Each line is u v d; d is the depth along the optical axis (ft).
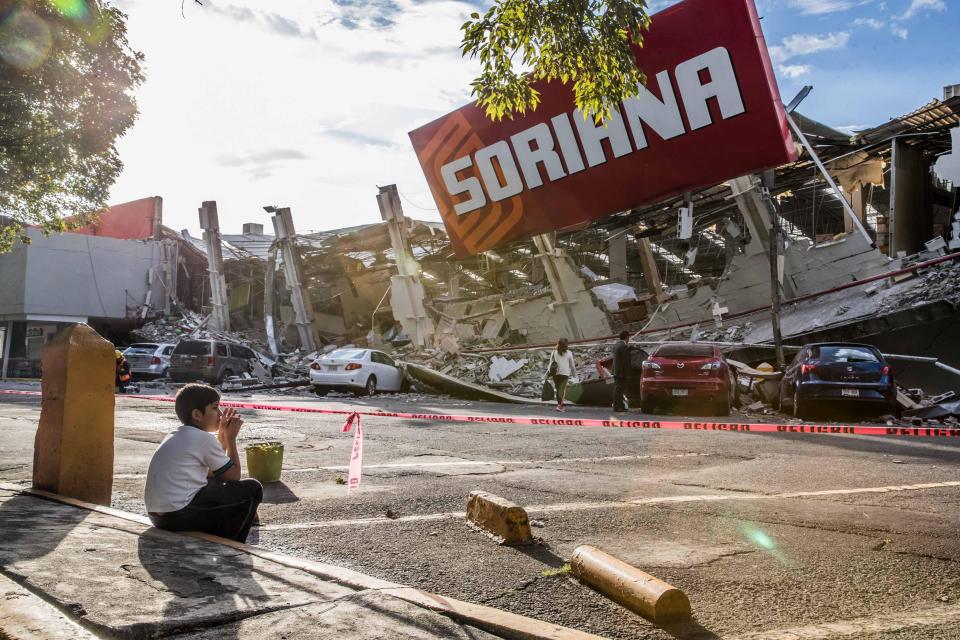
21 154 28.84
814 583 11.97
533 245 103.91
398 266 104.78
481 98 24.70
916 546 14.20
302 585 10.19
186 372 83.15
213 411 14.16
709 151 71.20
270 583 10.23
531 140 78.02
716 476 22.90
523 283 116.67
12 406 45.68
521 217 82.69
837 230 116.37
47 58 26.91
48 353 17.02
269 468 21.63
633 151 73.92
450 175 83.76
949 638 9.54
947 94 80.64
